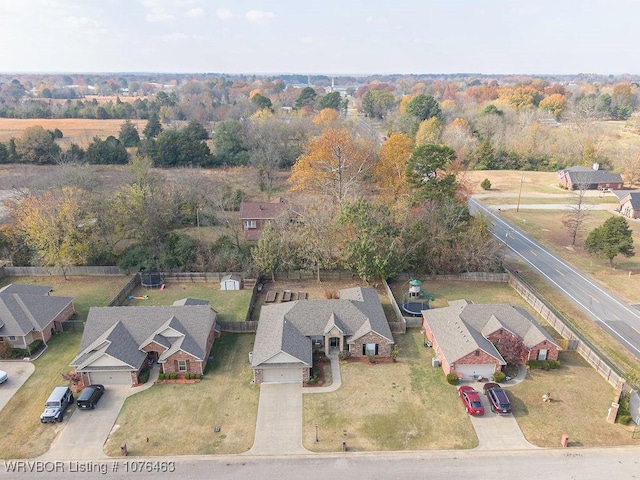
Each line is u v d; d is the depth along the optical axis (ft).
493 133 471.21
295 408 117.60
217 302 175.11
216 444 105.81
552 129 471.62
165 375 128.98
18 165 340.18
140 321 137.59
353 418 114.01
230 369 134.00
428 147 215.92
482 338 134.31
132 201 202.39
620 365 133.59
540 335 135.13
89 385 125.18
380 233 180.86
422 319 154.81
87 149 358.64
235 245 206.59
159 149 344.69
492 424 111.65
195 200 254.47
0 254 201.05
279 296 178.19
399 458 101.91
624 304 172.04
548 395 119.44
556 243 237.66
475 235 194.49
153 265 192.44
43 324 145.38
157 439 107.24
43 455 102.78
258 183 315.99
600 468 99.04
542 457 101.96
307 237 188.75
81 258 191.11
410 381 128.06
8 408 117.08
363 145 297.33
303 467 99.50
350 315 143.95
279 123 392.47
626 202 280.72
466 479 96.37
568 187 348.18
